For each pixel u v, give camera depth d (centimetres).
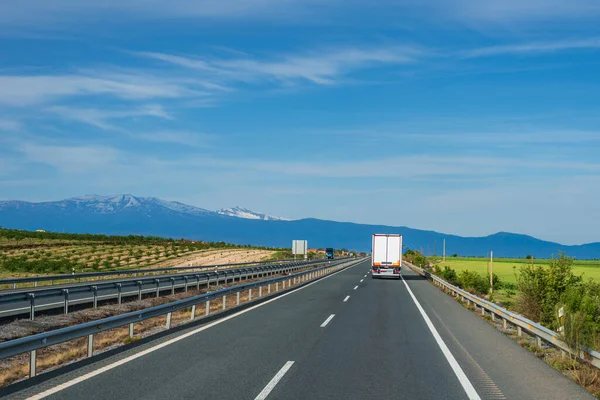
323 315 1655
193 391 711
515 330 1478
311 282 3616
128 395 685
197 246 9325
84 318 1742
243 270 3825
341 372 845
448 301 2291
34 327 1529
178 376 799
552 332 1041
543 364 949
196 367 866
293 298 2300
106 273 3384
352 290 2850
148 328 1550
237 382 765
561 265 1994
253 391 716
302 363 910
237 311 1758
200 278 3366
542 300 1962
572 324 933
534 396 720
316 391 723
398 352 1036
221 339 1159
